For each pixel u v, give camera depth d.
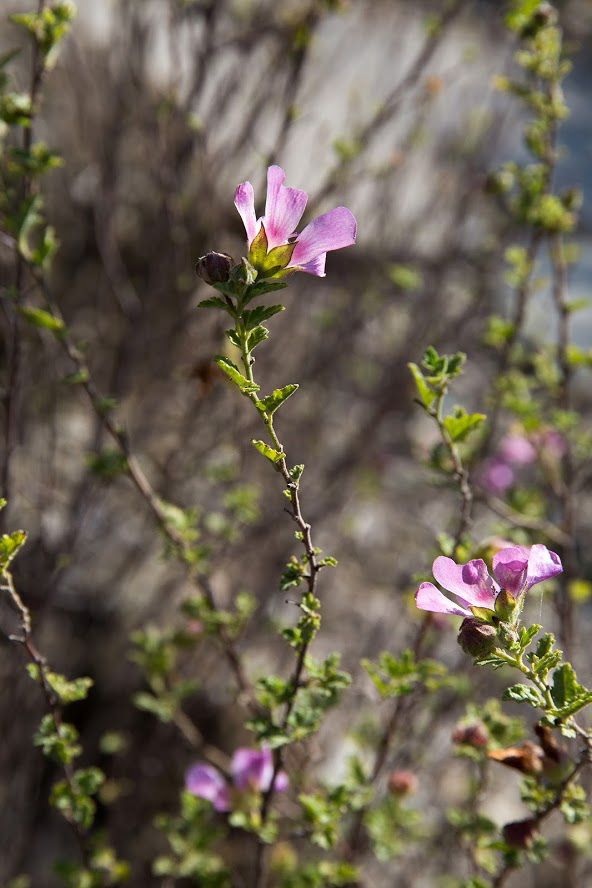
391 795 0.80
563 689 0.62
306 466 1.30
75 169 1.29
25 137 0.75
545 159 0.83
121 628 1.18
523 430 0.92
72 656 1.17
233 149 1.08
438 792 1.03
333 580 1.33
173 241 1.08
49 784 1.12
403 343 1.37
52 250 0.76
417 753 0.91
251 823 0.75
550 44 0.81
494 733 0.73
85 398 1.22
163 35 1.33
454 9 1.08
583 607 1.14
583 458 0.94
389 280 1.36
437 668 0.73
